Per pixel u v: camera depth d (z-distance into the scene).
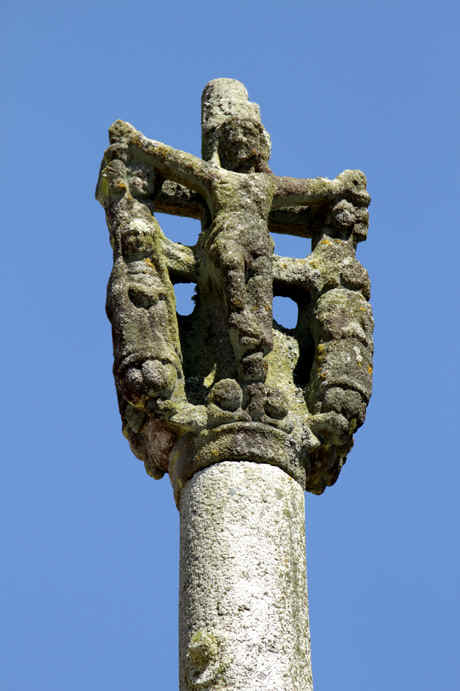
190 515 12.20
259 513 12.12
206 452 12.41
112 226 13.26
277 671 11.45
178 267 13.30
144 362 12.55
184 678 11.58
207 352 13.13
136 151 13.45
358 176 14.18
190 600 11.80
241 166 13.95
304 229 14.27
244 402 12.59
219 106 14.40
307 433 12.77
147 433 12.85
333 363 13.08
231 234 13.13
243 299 12.85
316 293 13.59
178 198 13.87
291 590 11.91
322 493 13.13
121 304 12.79
